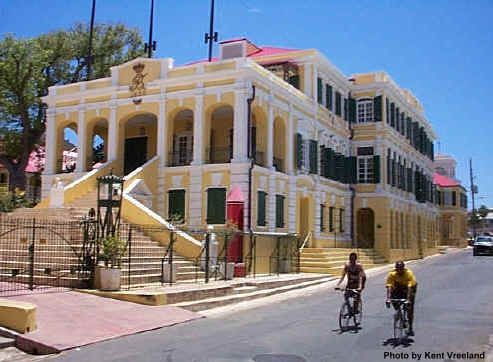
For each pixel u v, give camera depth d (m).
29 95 38.66
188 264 21.38
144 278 18.75
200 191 27.61
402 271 12.43
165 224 22.55
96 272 17.34
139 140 33.75
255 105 27.73
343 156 39.53
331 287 23.97
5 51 37.59
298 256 28.08
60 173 32.12
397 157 43.81
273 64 33.97
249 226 26.31
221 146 31.77
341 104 39.62
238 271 23.03
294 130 31.92
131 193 26.84
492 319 14.99
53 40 41.72
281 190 30.16
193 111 28.45
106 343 11.99
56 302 15.23
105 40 43.59
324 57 35.28
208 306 17.19
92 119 31.44
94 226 18.45
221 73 27.61
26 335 11.84
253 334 12.97
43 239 20.16
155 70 29.77
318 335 12.80
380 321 14.79
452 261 39.78
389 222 39.84
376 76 41.09
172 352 11.03
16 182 39.31
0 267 19.36
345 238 39.06
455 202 70.56
